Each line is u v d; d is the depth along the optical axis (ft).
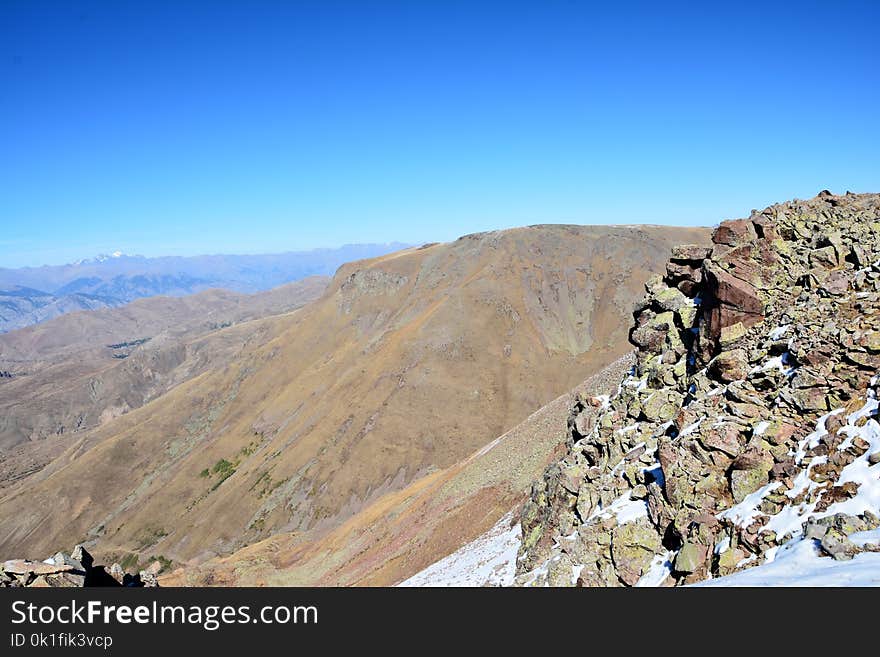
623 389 89.61
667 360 83.15
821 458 50.57
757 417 60.13
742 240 79.66
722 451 59.41
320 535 297.94
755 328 69.77
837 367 56.54
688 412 67.26
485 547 112.27
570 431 105.09
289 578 197.67
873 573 35.70
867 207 79.30
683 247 89.81
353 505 317.63
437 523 154.30
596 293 469.98
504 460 159.94
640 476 71.46
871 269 65.62
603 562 64.44
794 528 46.65
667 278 93.25
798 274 71.92
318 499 323.16
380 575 151.02
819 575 38.22
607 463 80.07
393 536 175.94
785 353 64.13
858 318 60.29
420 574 124.06
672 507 61.41
